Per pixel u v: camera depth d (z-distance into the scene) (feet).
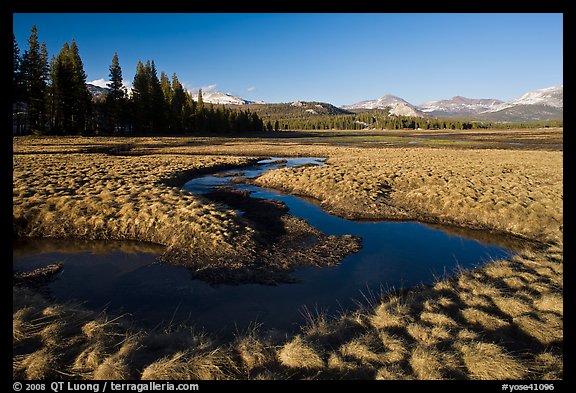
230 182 105.70
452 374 22.04
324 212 73.36
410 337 26.58
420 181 94.38
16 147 153.28
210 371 22.07
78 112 229.66
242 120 431.02
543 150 200.54
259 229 57.57
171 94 323.16
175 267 42.88
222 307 33.96
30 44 203.31
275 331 28.35
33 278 38.78
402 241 55.67
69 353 23.36
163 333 27.89
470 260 47.65
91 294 35.83
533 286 35.35
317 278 41.52
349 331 27.84
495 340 25.98
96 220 54.54
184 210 57.52
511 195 73.92
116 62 256.93
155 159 137.69
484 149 205.46
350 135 445.78
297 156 184.44
